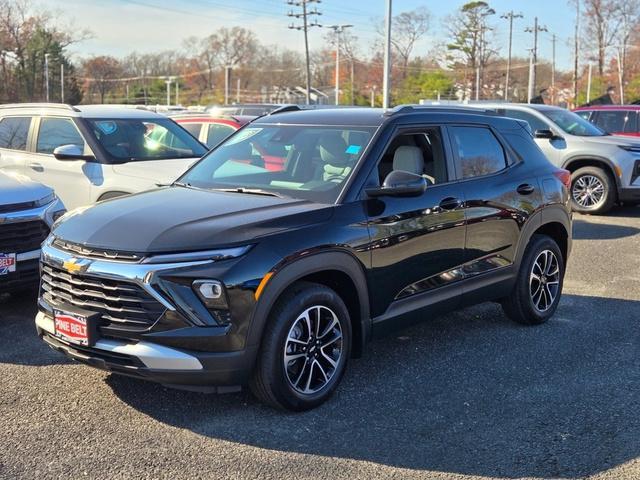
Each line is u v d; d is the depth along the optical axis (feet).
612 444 12.76
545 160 20.54
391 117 16.35
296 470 11.69
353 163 15.33
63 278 13.37
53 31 284.00
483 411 14.12
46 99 276.00
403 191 14.58
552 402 14.61
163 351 12.37
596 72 231.50
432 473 11.69
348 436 12.94
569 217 20.85
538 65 297.53
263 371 13.12
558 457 12.27
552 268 20.33
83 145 26.20
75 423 13.29
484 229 17.63
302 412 13.89
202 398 14.47
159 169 24.84
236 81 357.82
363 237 14.42
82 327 12.87
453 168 17.26
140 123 27.96
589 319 20.74
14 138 28.76
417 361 16.93
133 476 11.42
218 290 12.39
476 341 18.52
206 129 37.60
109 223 13.60
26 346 17.44
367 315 14.87
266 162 16.55
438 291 16.56
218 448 12.40
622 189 40.37
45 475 11.40
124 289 12.53
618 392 15.17
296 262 13.20
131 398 14.42
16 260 19.15
